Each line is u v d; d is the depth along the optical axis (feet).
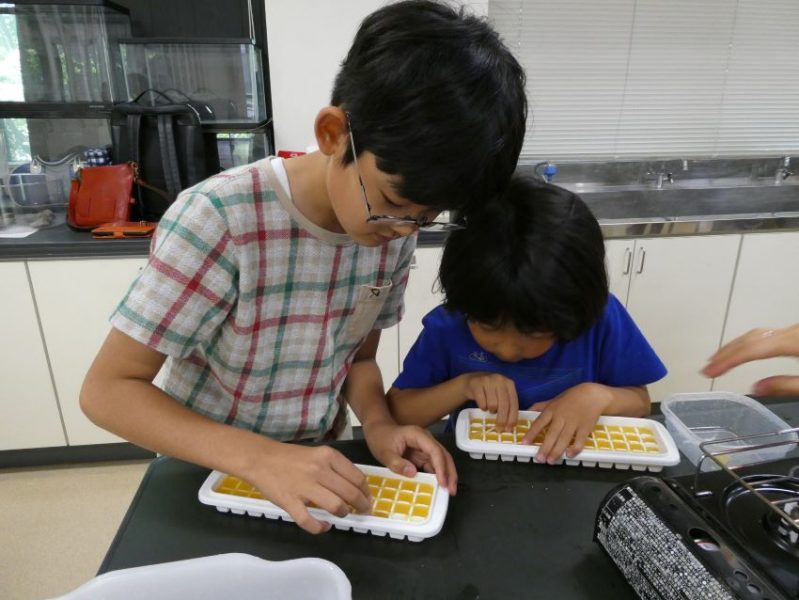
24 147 6.66
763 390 1.79
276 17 6.18
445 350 3.16
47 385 6.07
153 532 1.90
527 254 2.15
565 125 8.33
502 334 2.49
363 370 3.07
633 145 8.56
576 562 1.77
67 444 6.39
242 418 2.62
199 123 6.11
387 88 1.54
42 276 5.65
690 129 8.58
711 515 1.61
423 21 1.58
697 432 2.53
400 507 1.95
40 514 5.75
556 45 7.91
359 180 1.72
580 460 2.22
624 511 1.68
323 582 1.59
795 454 2.16
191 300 2.03
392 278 2.80
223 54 6.26
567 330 2.30
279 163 2.16
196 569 1.59
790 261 6.98
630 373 3.07
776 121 8.69
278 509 1.93
